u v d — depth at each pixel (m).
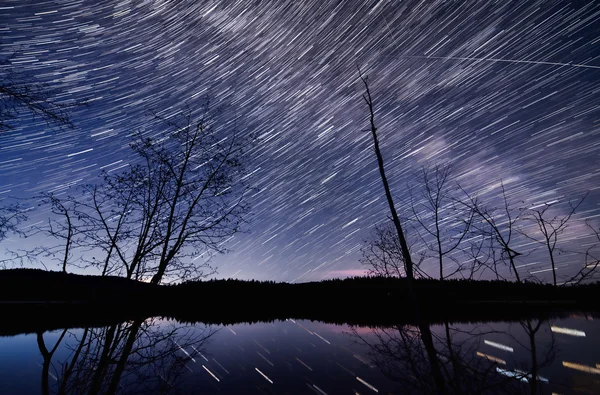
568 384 3.86
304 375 5.84
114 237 4.20
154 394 4.25
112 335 3.90
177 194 4.54
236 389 5.07
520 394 3.70
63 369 3.92
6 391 4.84
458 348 5.12
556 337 5.79
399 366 4.71
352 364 6.24
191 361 6.31
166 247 4.34
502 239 3.47
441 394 3.76
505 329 6.19
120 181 4.32
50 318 3.96
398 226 4.14
